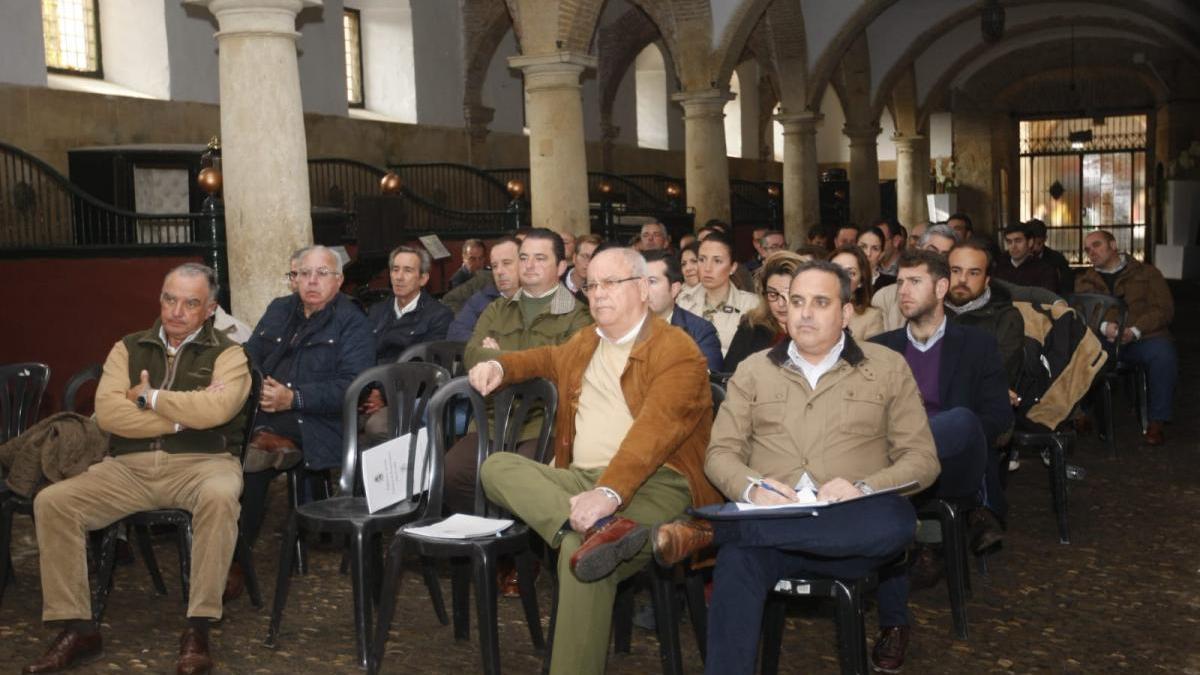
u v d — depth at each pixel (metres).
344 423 4.72
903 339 5.05
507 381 4.32
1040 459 7.70
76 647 4.30
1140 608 4.80
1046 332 5.96
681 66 16.83
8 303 9.02
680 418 3.94
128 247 8.99
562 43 12.78
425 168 17.97
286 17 7.75
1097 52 27.81
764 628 3.91
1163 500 6.55
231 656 4.40
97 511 4.45
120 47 13.89
